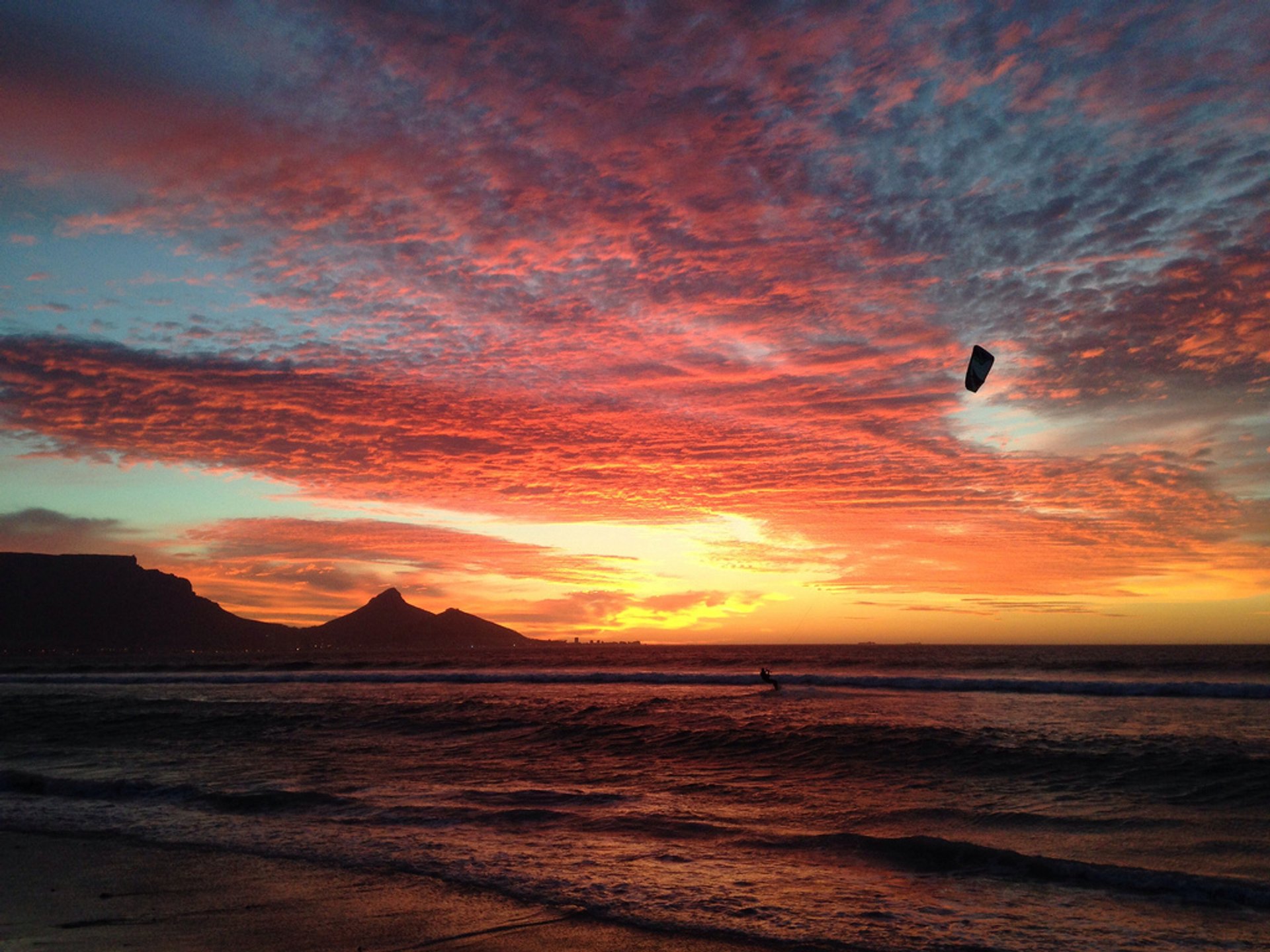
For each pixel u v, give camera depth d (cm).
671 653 10188
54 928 560
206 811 942
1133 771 1131
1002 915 569
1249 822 862
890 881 657
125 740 1639
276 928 554
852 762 1260
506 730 1703
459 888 641
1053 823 870
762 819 894
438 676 3656
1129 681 2772
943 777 1137
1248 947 502
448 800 1001
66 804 996
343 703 2417
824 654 7906
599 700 2438
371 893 631
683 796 1030
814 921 558
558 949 511
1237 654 6862
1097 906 592
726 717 1900
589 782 1137
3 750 1534
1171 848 770
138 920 573
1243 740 1427
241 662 6838
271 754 1428
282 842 794
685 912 578
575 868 695
